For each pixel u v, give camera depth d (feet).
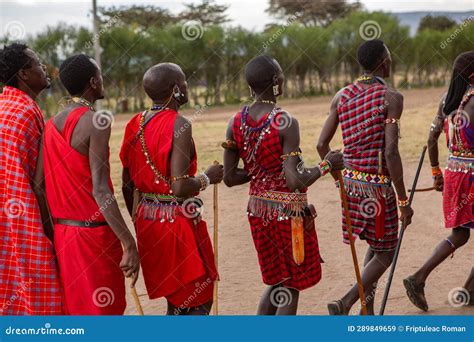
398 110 14.67
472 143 16.01
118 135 54.44
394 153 14.62
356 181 15.15
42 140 12.67
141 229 13.15
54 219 12.64
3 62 12.93
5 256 12.82
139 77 92.22
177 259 13.01
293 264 13.66
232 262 20.63
